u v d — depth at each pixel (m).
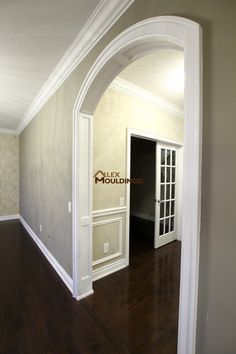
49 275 2.64
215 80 0.83
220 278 0.82
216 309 0.83
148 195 6.03
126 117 2.83
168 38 1.03
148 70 2.34
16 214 5.70
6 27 1.66
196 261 0.87
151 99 3.13
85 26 1.64
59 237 2.64
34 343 1.59
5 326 1.76
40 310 1.97
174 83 2.69
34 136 3.91
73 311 1.96
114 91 2.67
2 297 2.17
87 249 2.23
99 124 2.51
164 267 2.91
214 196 0.84
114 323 1.82
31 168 4.20
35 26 1.64
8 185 5.54
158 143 3.56
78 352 1.52
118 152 2.75
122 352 1.53
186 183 0.91
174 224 4.06
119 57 1.50
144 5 1.23
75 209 2.12
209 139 0.85
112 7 1.42
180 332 0.95
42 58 2.12
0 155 5.38
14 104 3.54
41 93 3.03
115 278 2.59
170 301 2.14
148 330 1.74
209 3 0.86
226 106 0.80
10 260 3.08
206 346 0.87
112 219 2.71
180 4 0.99
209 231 0.85
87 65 1.88
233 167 0.78
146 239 4.15
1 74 2.47
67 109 2.32
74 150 2.12
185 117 0.92
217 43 0.83
